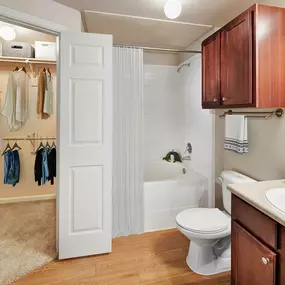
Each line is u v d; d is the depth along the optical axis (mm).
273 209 1150
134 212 2559
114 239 2459
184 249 2271
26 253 2182
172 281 1825
